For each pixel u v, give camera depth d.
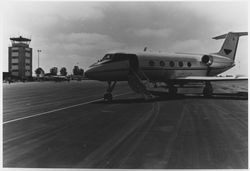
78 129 9.76
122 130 9.52
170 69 24.67
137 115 13.09
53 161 6.25
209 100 21.02
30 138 8.43
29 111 14.88
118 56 20.27
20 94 30.00
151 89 38.59
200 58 27.84
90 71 19.25
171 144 7.62
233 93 29.78
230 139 8.17
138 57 22.34
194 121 11.30
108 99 20.38
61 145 7.59
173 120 11.57
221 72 29.94
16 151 7.05
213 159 6.33
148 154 6.71
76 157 6.52
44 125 10.59
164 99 21.92
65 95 28.23
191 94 28.03
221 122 11.03
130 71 20.75
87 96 26.58
